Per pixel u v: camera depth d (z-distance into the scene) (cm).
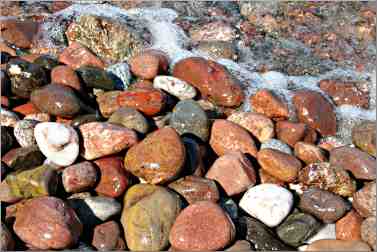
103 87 144
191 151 129
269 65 161
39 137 126
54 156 124
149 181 123
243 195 126
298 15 177
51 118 136
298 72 160
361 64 164
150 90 139
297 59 164
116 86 147
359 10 180
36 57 149
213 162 134
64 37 159
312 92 151
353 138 144
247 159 130
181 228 114
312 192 125
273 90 152
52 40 157
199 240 113
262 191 124
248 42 166
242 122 140
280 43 168
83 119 133
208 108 146
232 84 148
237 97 147
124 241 116
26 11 164
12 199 118
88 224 118
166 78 145
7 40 154
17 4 166
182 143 125
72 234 113
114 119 133
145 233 114
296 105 148
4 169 123
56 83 140
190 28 168
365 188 125
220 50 161
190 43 163
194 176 126
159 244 115
